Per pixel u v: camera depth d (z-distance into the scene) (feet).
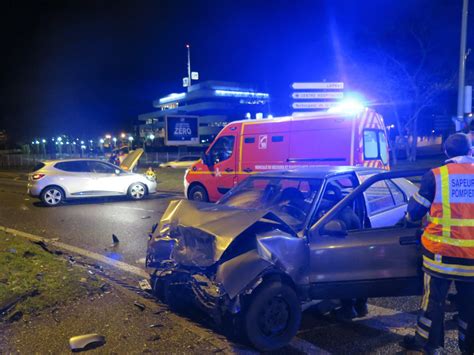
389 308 14.17
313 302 13.10
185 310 13.60
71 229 28.58
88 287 15.33
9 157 205.77
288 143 30.94
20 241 22.53
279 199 14.62
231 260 11.02
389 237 11.78
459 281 9.32
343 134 28.14
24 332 12.05
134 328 12.28
